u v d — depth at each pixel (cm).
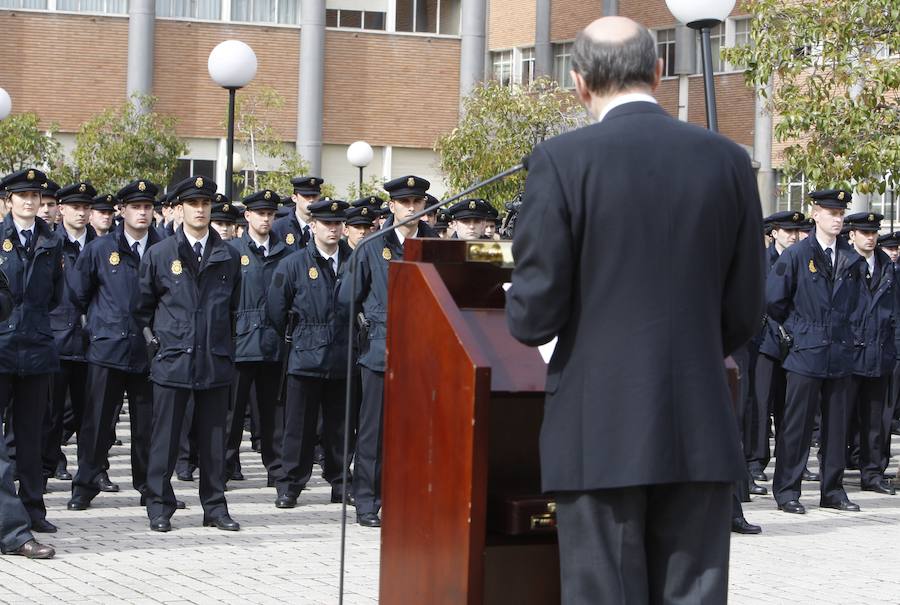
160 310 941
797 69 1492
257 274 1202
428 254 439
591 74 413
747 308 416
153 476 934
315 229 1095
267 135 3105
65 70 3356
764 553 923
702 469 393
